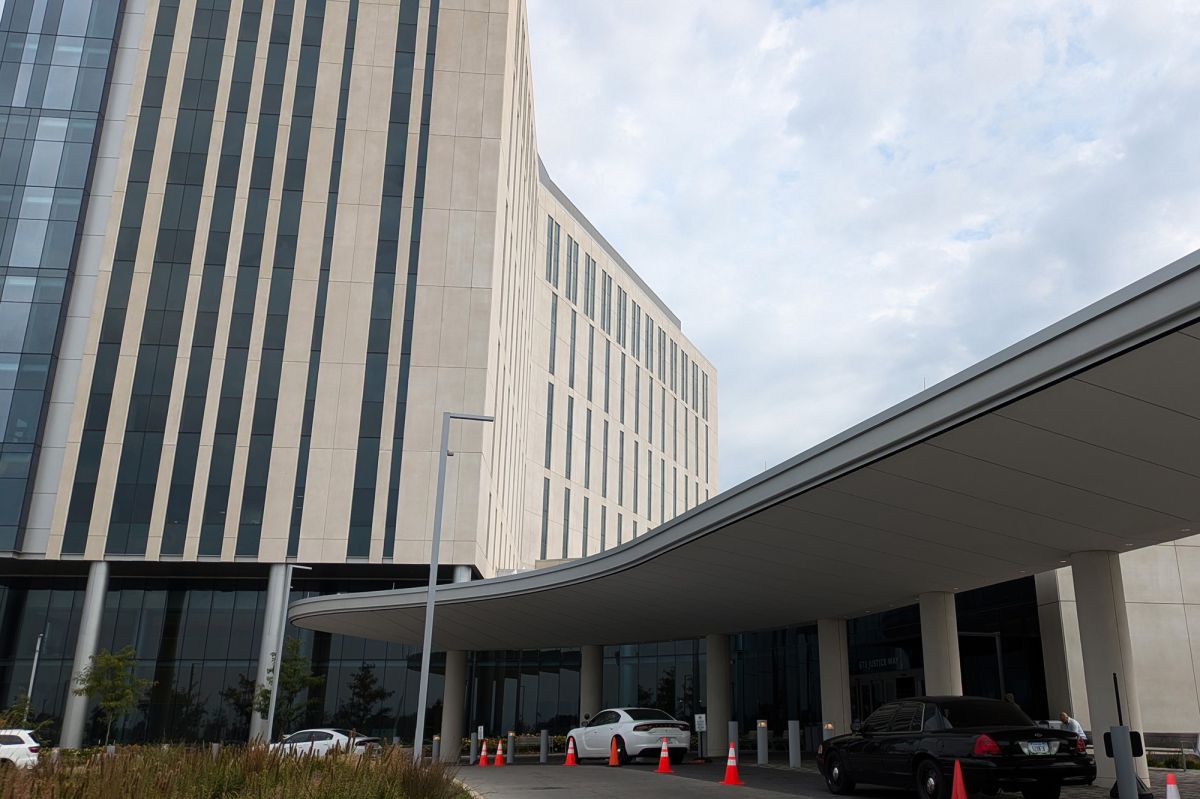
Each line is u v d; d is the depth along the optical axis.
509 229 54.81
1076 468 13.79
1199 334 9.98
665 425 87.69
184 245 47.91
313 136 50.25
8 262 46.41
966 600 32.44
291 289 47.81
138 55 50.69
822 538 19.05
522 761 31.31
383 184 49.88
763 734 25.00
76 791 9.88
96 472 44.31
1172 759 23.89
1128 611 28.62
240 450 45.28
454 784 14.94
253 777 11.84
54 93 49.44
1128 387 11.30
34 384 44.66
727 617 29.72
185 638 46.44
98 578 43.34
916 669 31.94
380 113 51.03
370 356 47.19
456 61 52.38
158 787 10.61
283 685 42.75
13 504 42.88
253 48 51.38
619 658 45.69
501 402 52.06
